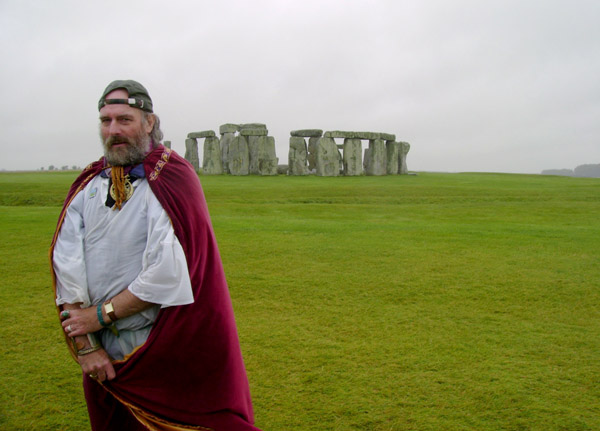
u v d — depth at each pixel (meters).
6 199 23.39
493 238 12.63
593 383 4.99
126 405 3.02
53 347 5.87
